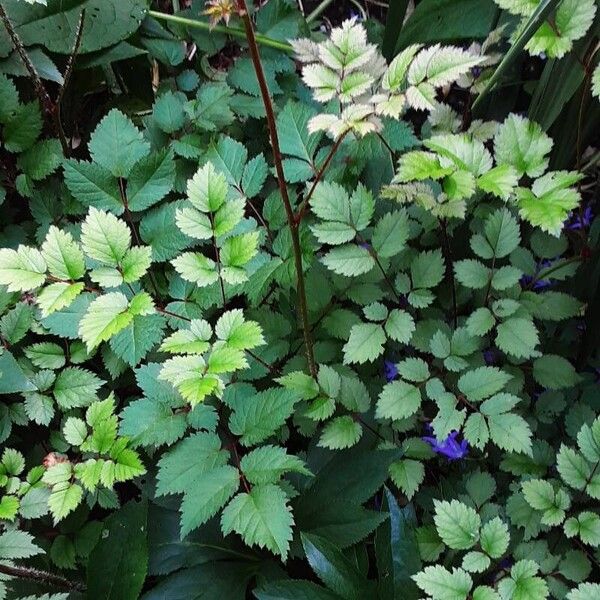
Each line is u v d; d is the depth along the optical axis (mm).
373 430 488
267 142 574
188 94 592
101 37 536
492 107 599
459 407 480
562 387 495
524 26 418
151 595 448
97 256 393
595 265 511
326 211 461
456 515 430
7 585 447
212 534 472
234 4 293
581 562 440
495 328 515
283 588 426
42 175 514
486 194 528
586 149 605
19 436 513
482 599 411
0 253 379
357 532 449
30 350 487
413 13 577
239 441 441
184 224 413
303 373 468
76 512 479
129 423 442
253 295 479
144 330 468
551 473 488
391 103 359
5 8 512
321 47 380
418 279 487
